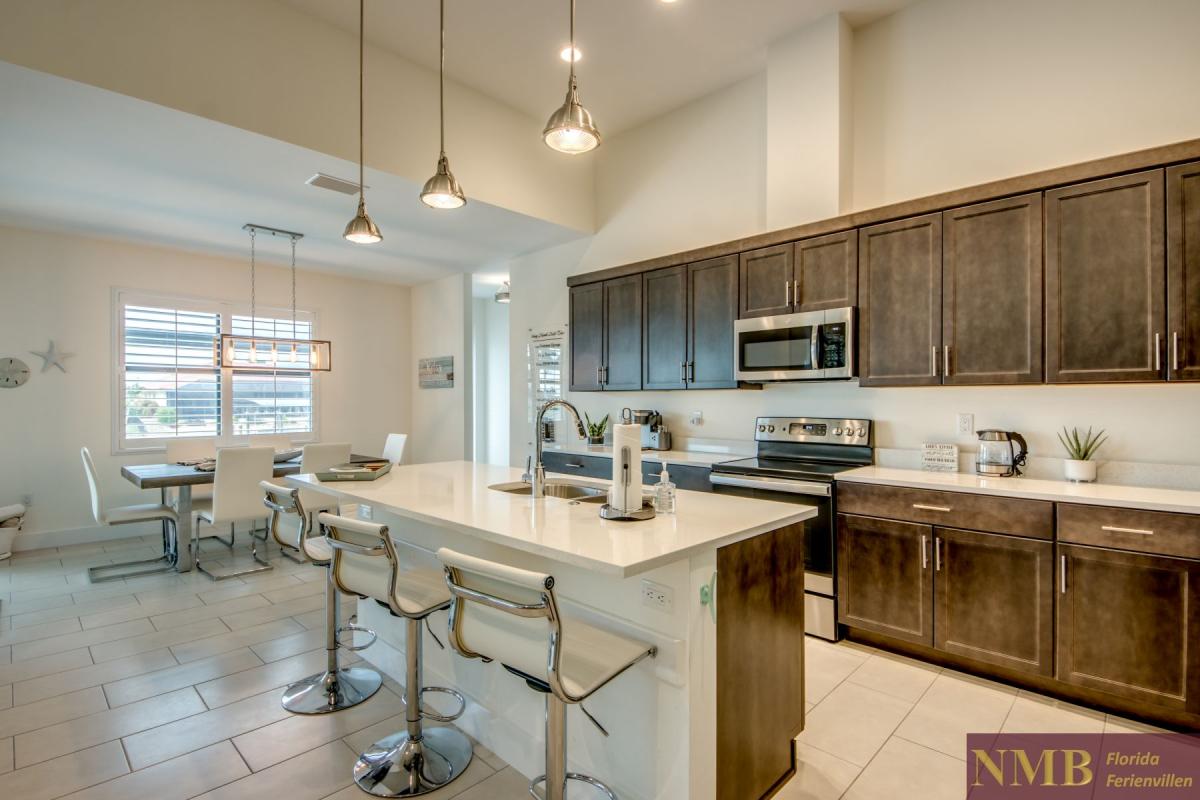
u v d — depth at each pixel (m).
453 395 6.30
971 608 2.48
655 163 4.46
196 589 3.72
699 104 4.18
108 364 4.89
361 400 6.52
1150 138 2.53
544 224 4.50
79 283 4.76
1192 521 1.99
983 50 2.96
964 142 3.02
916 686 2.45
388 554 1.79
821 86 3.31
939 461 2.97
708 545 1.53
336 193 3.75
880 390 3.26
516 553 2.02
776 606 1.83
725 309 3.58
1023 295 2.50
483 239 4.93
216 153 3.14
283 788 1.81
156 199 3.84
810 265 3.18
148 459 5.09
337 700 2.31
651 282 4.02
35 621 3.16
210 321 5.42
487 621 1.48
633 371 4.14
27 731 2.12
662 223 4.41
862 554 2.79
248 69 2.89
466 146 3.89
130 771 1.89
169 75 2.65
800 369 3.18
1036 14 2.81
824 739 2.08
